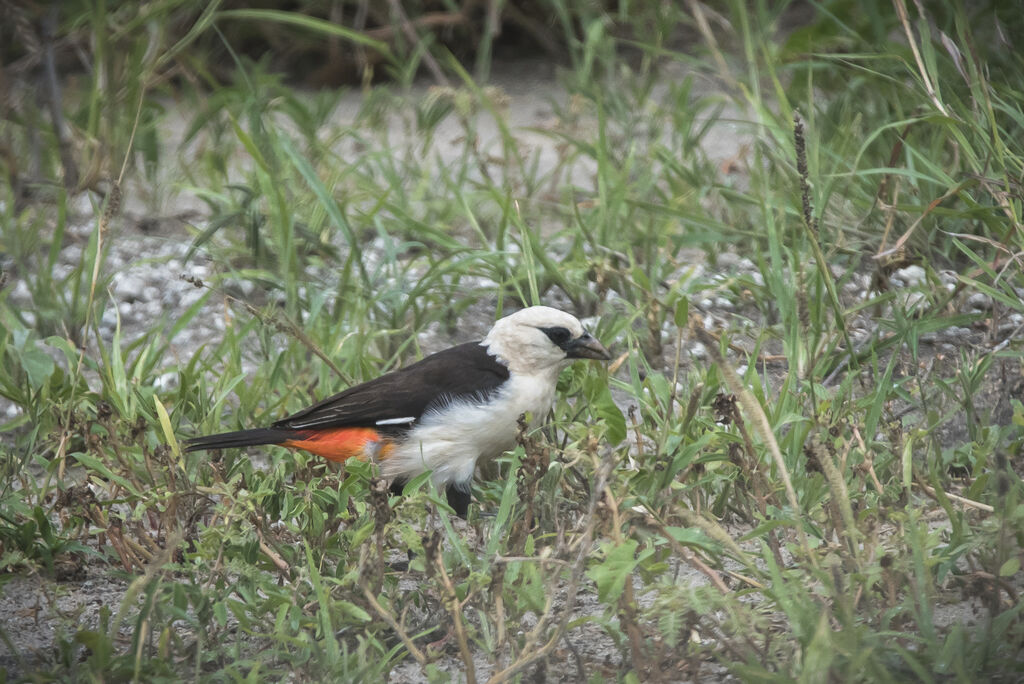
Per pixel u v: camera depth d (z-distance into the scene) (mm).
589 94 17047
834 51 14914
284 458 9383
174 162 17266
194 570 7113
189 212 15664
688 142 15008
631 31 20469
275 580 7750
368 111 17797
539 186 14891
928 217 12484
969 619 6711
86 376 11445
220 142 16688
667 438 7766
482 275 12305
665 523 7211
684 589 5996
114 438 8352
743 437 7594
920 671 5695
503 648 6461
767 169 14727
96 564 8398
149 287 13359
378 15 20703
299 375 10492
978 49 13508
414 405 8523
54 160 16516
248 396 10023
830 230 12828
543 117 18859
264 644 6902
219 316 12758
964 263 12602
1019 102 12523
